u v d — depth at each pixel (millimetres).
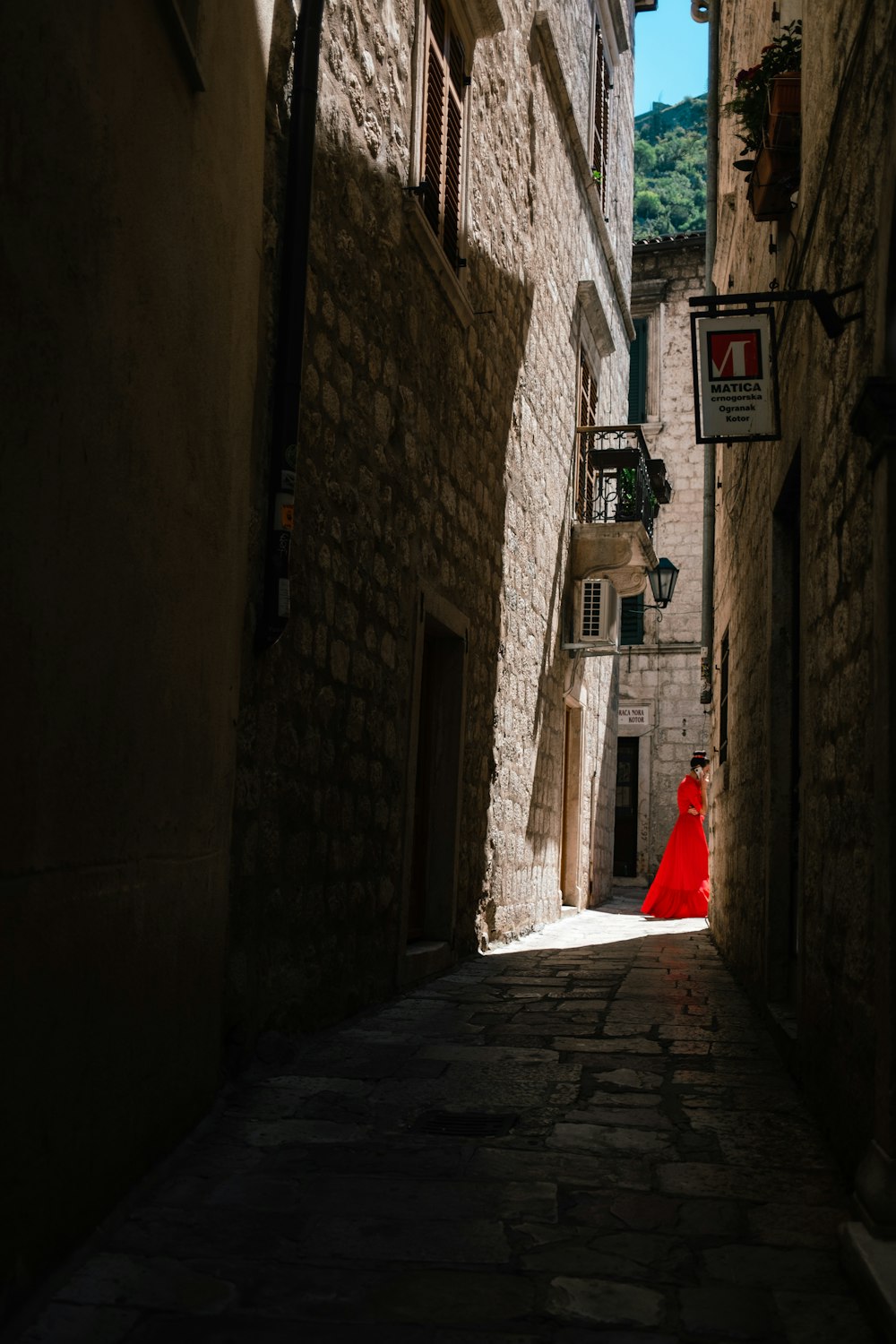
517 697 9242
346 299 5227
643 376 19656
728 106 5797
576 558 11859
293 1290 2422
